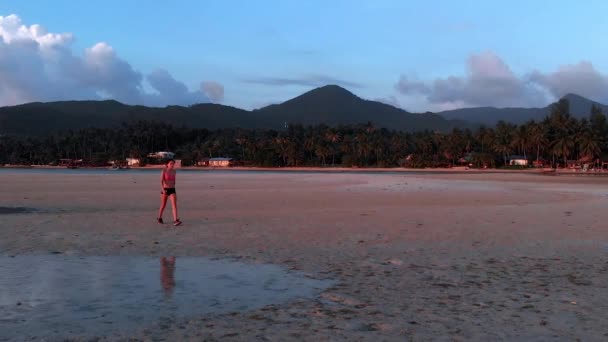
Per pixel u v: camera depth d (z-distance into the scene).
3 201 24.67
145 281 8.64
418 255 11.12
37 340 5.76
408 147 176.12
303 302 7.42
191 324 6.38
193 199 26.73
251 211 20.38
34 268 9.54
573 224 16.55
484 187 42.41
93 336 5.91
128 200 25.84
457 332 6.14
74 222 16.28
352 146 174.00
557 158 145.62
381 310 7.01
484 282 8.67
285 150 170.62
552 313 6.91
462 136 162.00
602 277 9.09
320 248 11.93
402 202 25.72
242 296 7.73
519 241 13.06
